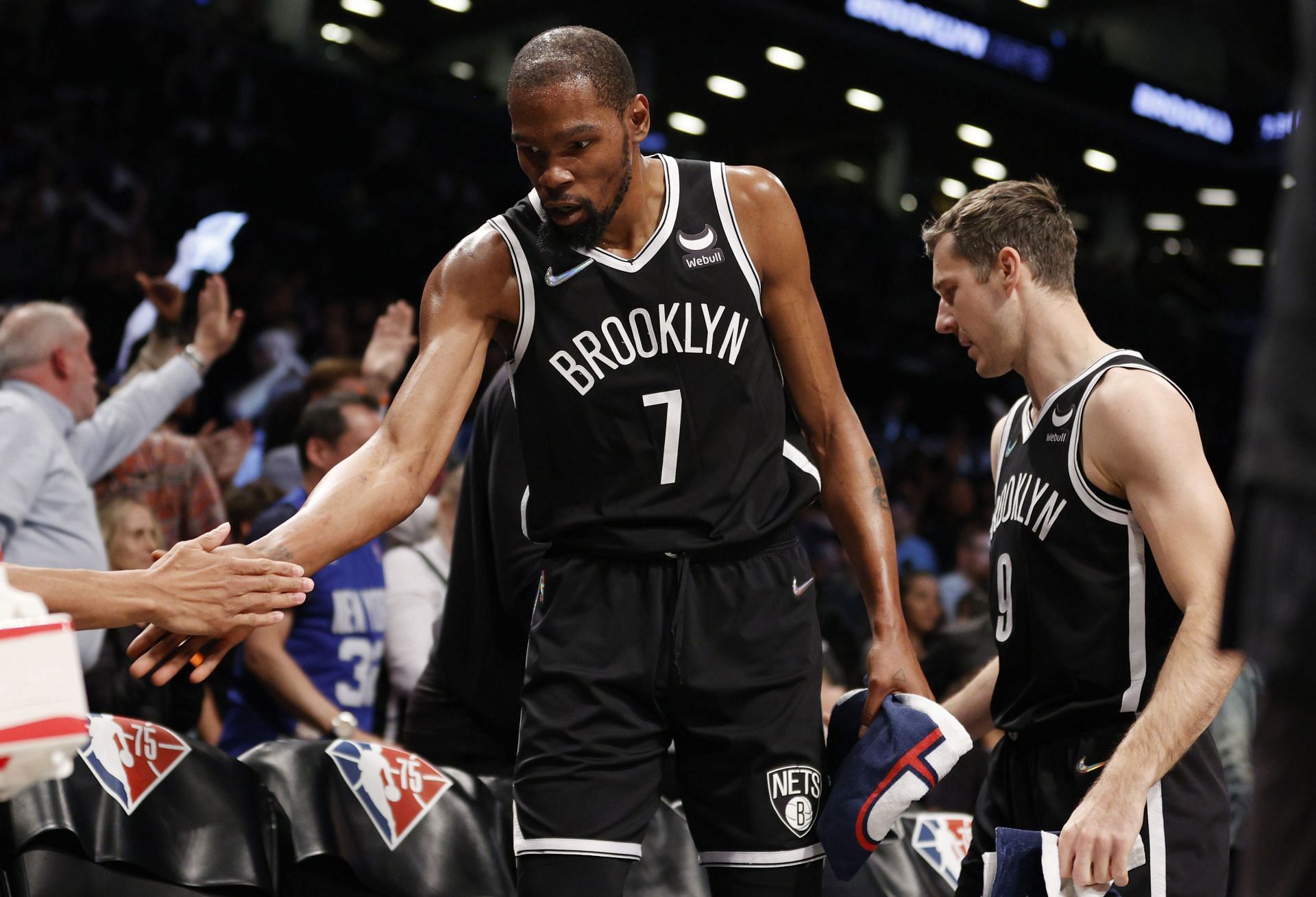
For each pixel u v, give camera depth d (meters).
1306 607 0.87
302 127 10.49
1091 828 1.65
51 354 2.99
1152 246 15.88
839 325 12.58
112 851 1.80
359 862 2.01
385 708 3.30
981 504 9.92
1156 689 1.68
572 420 1.68
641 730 1.69
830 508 1.85
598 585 1.71
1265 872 0.96
